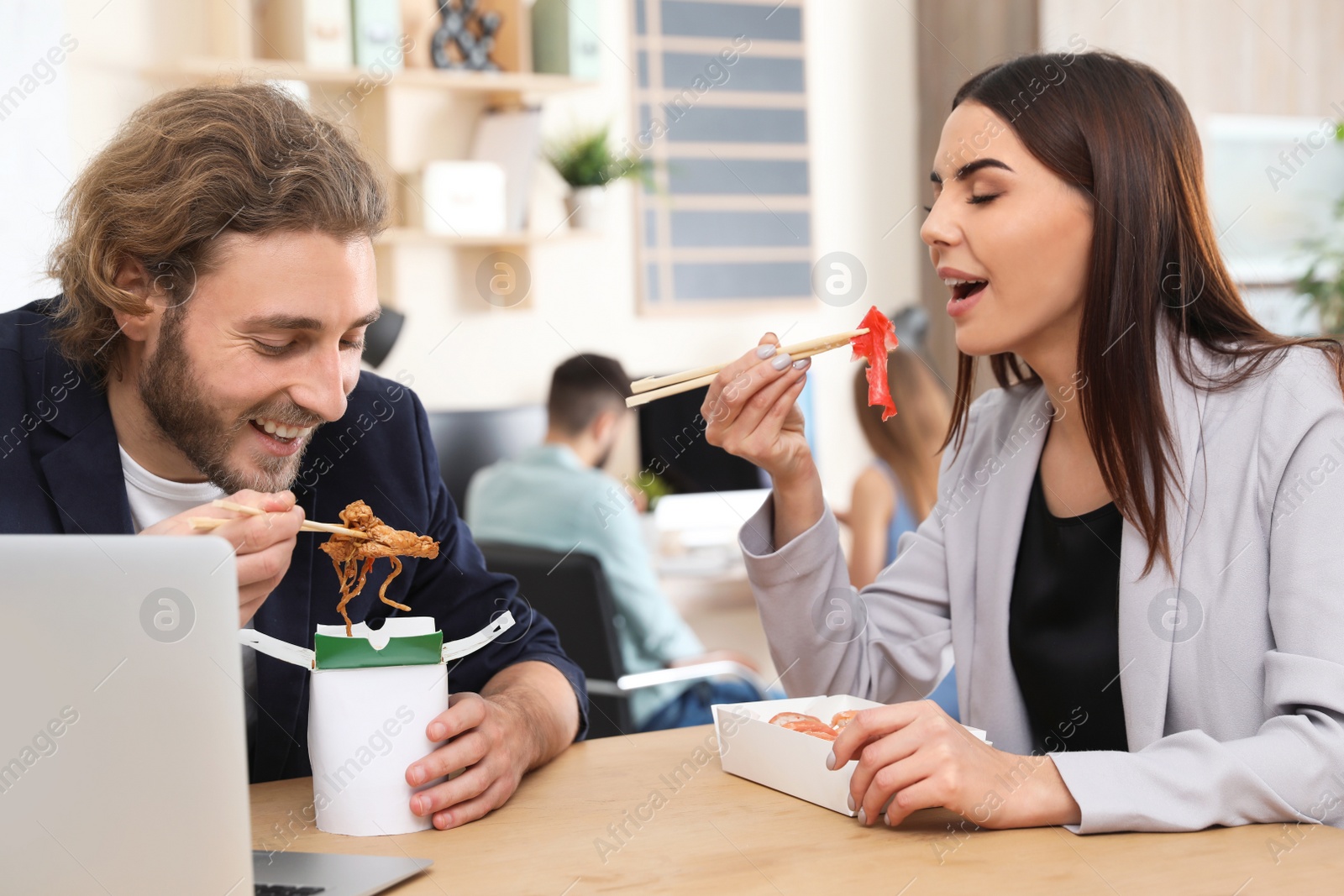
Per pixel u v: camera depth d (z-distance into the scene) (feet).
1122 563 3.86
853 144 14.19
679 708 8.65
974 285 4.02
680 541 11.41
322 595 4.30
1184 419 3.79
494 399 12.68
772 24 13.66
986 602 4.36
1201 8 13.50
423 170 11.65
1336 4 14.02
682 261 13.46
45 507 3.79
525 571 6.95
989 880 2.74
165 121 3.51
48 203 9.32
